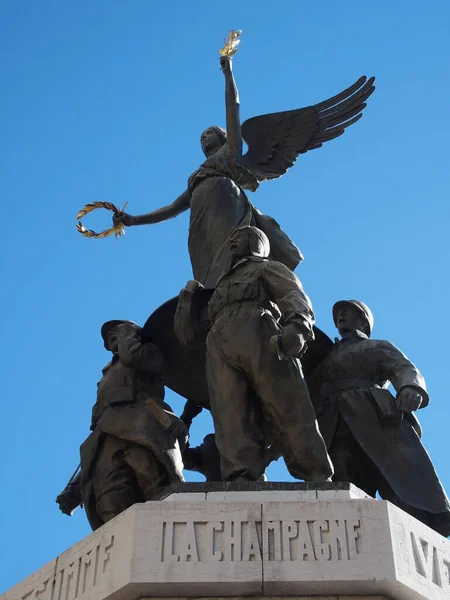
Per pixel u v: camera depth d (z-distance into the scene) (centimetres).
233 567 762
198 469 1055
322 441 892
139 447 952
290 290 915
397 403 967
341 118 1246
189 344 988
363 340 1034
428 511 920
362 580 752
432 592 772
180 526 789
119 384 986
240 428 901
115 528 808
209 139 1207
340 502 797
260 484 841
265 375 900
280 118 1238
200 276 1098
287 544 774
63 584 818
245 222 1106
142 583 759
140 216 1209
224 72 1187
